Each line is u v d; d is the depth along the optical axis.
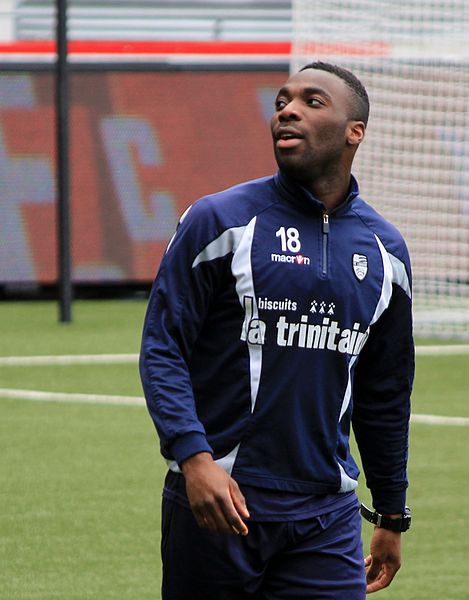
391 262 6.06
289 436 5.80
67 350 22.36
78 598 9.44
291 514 5.82
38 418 16.48
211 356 5.84
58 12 24.45
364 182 27.31
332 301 5.84
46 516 11.77
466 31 26.41
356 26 26.23
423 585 9.84
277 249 5.79
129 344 23.11
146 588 9.70
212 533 5.77
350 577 5.94
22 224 29.30
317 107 5.85
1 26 37.22
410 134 27.27
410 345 6.25
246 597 5.89
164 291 5.75
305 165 5.83
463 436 15.48
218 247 5.75
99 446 14.83
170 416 5.56
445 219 27.52
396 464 6.36
